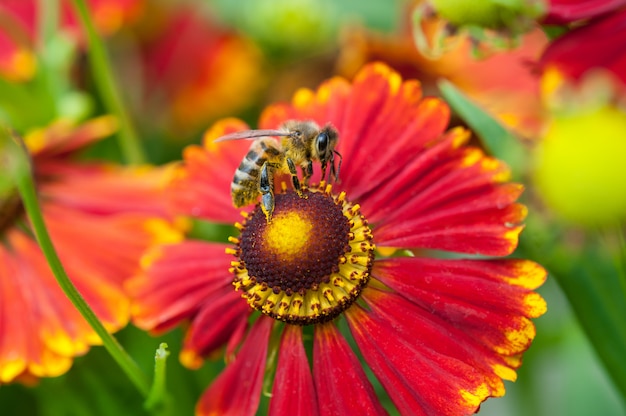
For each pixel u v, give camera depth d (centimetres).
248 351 14
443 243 14
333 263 14
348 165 15
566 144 13
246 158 15
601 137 13
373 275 14
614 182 13
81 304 14
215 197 16
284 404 14
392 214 14
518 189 14
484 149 16
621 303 15
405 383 13
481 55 15
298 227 14
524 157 15
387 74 15
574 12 14
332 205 14
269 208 14
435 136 15
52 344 15
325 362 14
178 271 15
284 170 15
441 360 13
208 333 15
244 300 15
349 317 14
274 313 14
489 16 15
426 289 14
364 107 15
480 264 14
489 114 15
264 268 14
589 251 14
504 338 13
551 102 14
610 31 14
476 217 14
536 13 14
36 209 13
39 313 16
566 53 14
